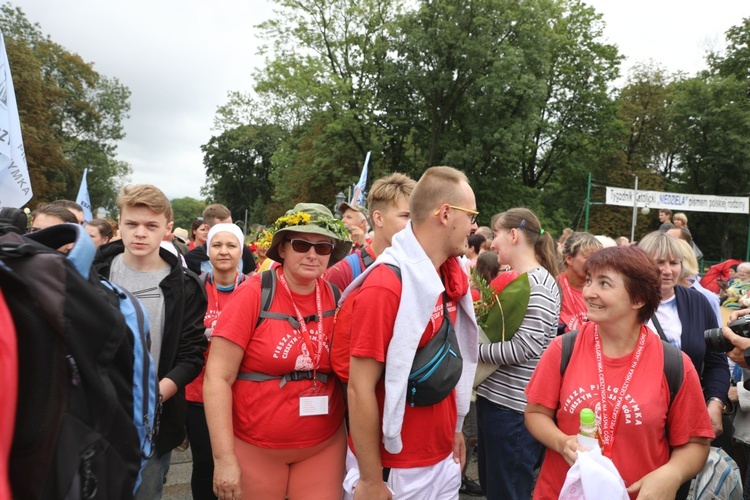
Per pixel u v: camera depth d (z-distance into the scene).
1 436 0.96
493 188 25.75
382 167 27.72
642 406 1.85
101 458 1.18
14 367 0.99
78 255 1.19
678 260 2.70
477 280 3.12
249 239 7.68
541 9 23.77
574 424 1.96
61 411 1.08
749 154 30.09
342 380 2.13
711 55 35.19
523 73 23.58
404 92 25.61
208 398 2.09
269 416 2.17
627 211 32.25
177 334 2.39
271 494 2.21
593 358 1.99
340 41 25.53
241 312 2.16
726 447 2.92
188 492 3.75
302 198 31.05
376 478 1.94
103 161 41.97
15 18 36.16
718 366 2.67
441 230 2.01
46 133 29.78
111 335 1.22
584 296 1.99
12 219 2.81
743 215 32.84
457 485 2.26
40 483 1.06
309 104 24.81
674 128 32.91
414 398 1.98
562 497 1.81
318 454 2.29
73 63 37.94
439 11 23.88
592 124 29.64
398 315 1.89
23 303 1.06
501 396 2.79
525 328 2.75
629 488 1.81
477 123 24.28
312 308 2.32
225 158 56.78
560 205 33.75
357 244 4.39
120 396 1.38
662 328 2.68
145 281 2.44
